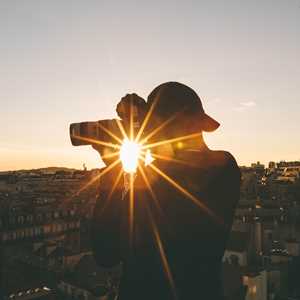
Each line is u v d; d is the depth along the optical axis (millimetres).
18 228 73000
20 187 140625
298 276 48188
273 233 57844
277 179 105562
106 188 1897
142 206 1817
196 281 1820
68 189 117500
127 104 1964
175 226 1802
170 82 1988
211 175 1887
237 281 38438
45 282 50812
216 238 1857
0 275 50750
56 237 71375
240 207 67938
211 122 2014
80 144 1938
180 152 1922
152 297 1797
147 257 1806
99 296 42594
